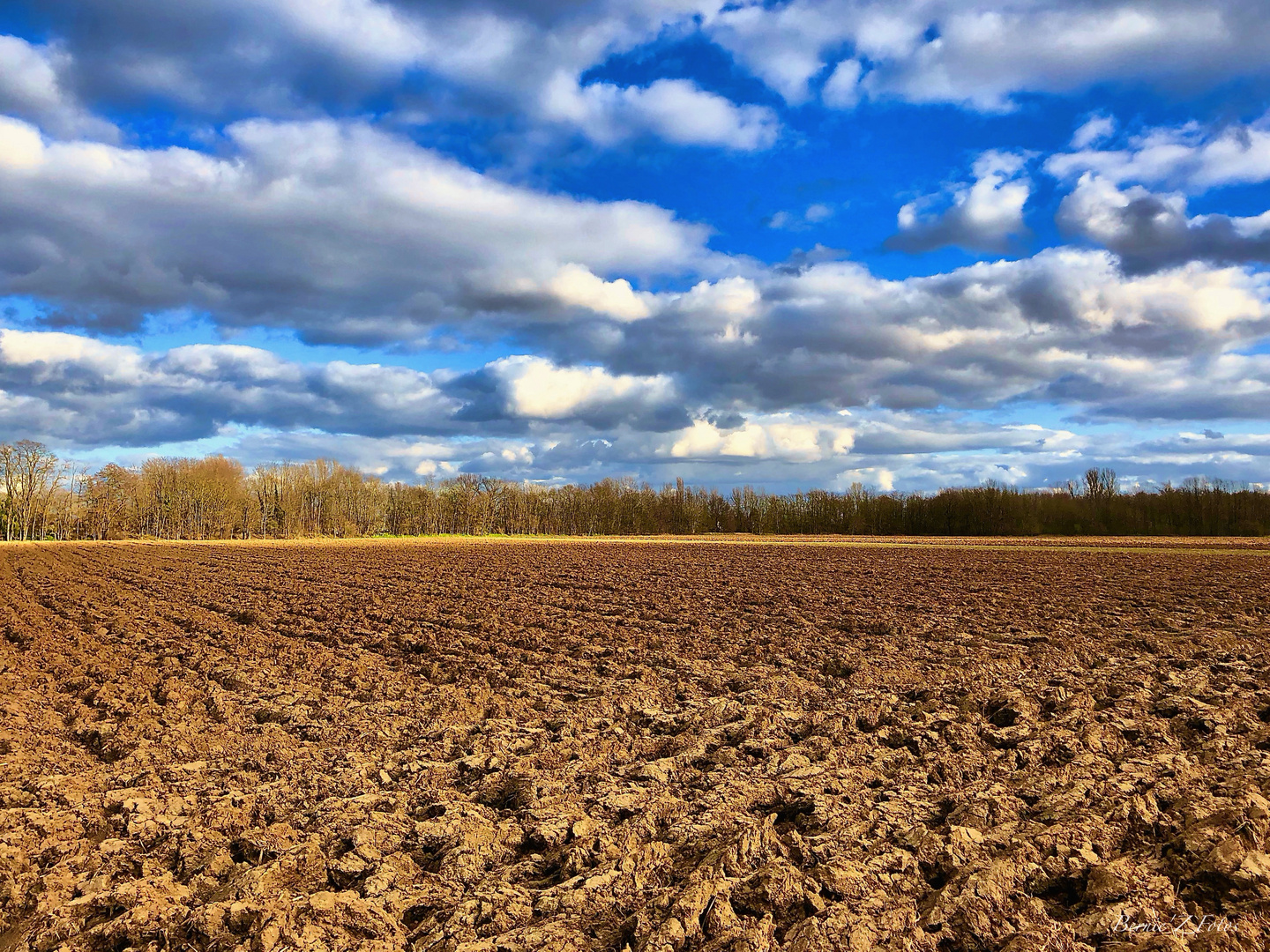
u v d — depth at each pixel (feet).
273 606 92.63
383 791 33.73
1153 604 90.99
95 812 30.68
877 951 19.80
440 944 21.26
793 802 30.68
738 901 22.94
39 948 21.95
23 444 349.82
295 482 413.80
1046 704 45.70
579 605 94.48
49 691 51.49
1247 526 358.84
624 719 45.52
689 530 477.36
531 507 479.00
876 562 177.06
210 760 37.81
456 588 115.65
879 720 42.91
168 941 21.81
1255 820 24.76
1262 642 63.82
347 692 51.65
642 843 27.76
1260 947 19.25
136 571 146.51
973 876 22.67
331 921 22.04
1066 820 27.27
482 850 27.27
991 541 306.55
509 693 51.24
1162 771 32.17
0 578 130.11
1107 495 398.01
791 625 77.97
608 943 21.39
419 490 463.01
